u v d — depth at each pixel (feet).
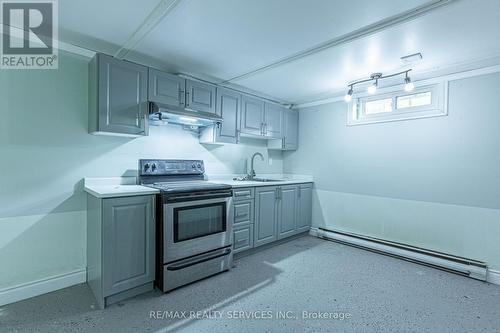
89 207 7.42
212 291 7.25
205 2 5.26
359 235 11.33
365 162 11.35
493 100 8.29
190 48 7.43
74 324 5.70
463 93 8.87
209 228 8.19
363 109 11.54
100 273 6.33
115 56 7.97
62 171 7.33
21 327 5.56
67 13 5.73
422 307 6.57
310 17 5.80
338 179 12.27
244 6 5.40
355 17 5.80
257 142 13.16
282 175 14.40
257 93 11.91
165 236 7.09
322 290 7.38
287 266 9.09
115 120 7.27
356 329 5.67
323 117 12.89
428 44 6.99
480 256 8.46
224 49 7.47
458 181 8.95
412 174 10.00
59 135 7.25
